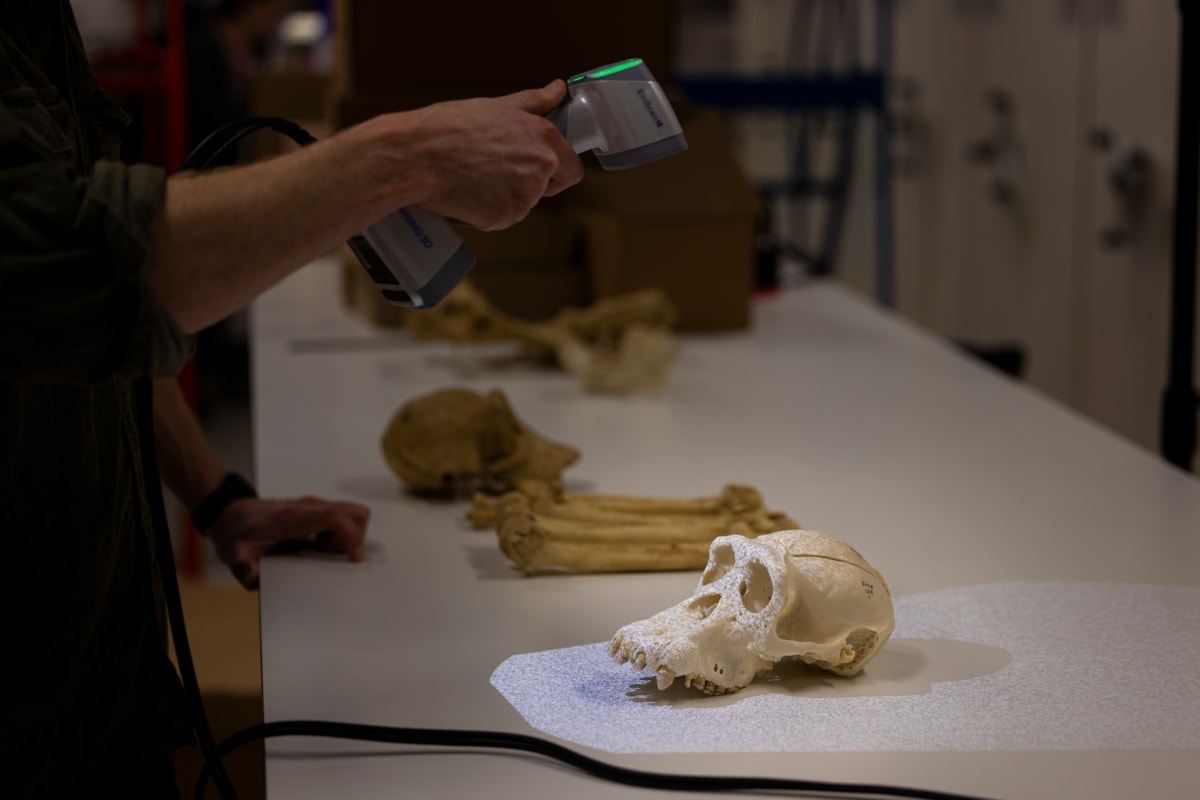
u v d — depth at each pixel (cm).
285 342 220
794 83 356
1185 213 151
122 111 105
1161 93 292
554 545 110
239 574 117
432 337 197
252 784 152
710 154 226
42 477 85
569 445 157
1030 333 361
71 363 73
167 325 75
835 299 266
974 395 184
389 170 81
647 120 92
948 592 108
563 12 230
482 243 223
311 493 138
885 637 88
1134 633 99
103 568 91
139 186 74
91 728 91
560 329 199
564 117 92
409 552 119
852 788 74
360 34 223
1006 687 89
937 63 405
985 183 380
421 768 78
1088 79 322
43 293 71
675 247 222
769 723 83
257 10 475
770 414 173
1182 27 147
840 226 468
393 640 98
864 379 194
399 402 179
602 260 223
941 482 141
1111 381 319
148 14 363
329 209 79
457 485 139
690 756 79
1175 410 156
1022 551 118
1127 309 311
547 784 76
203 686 175
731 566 89
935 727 83
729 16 485
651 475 144
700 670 84
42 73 90
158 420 121
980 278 390
